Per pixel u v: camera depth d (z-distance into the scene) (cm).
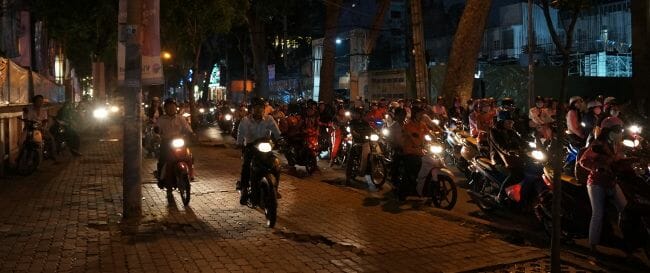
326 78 2823
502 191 950
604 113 1223
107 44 2973
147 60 895
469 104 1822
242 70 5159
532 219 946
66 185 1225
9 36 1942
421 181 1010
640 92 1759
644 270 684
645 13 1742
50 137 1619
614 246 727
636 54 1769
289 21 4109
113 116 3728
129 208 891
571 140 1217
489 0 1881
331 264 664
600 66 2864
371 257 696
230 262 664
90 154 1898
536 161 902
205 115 4047
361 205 1019
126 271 627
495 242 771
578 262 700
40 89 1989
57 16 2400
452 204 985
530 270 663
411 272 642
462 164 1291
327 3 2800
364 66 3750
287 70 4744
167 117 1023
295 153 1453
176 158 1001
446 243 763
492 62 3097
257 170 873
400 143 1061
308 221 884
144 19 889
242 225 850
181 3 2308
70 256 680
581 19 3081
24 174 1365
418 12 1977
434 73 2600
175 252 702
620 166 708
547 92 2384
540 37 3186
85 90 5153
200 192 1130
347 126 1603
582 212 762
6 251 698
